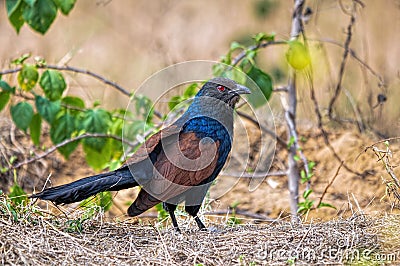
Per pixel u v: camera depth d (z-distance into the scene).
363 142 13.77
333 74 15.55
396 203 10.20
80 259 7.89
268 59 17.27
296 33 12.27
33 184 13.54
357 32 16.98
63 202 8.59
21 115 11.66
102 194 10.59
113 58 20.06
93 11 23.06
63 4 11.15
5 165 13.52
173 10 24.64
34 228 8.52
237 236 8.88
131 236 8.72
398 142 13.86
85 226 9.12
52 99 11.74
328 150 13.88
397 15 18.70
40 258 7.71
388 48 18.47
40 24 11.12
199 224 9.64
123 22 22.86
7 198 9.19
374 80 15.62
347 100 14.94
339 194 12.73
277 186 13.68
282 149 14.32
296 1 12.26
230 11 23.62
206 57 20.36
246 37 18.28
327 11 16.56
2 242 7.78
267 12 17.20
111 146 12.33
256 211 12.80
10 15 11.22
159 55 17.48
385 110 14.73
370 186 12.56
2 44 18.75
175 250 8.24
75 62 18.88
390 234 8.66
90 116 12.02
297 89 14.87
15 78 14.58
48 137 14.60
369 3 19.09
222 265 7.93
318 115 12.84
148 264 7.89
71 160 14.34
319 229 8.94
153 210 13.07
